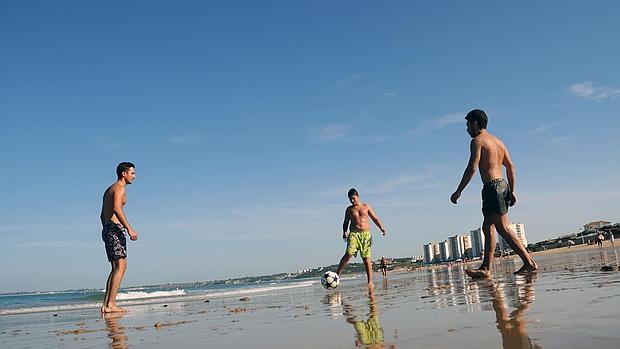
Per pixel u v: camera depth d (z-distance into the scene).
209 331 4.28
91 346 3.88
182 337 4.00
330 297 8.19
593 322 2.56
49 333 5.43
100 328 5.55
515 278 7.53
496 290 5.40
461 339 2.47
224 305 8.78
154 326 5.27
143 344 3.75
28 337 5.14
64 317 8.41
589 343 2.06
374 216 11.30
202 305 9.29
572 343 2.09
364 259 11.03
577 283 5.18
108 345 3.87
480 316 3.26
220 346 3.26
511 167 8.67
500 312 3.35
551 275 7.29
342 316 4.46
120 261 8.27
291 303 7.49
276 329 3.92
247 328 4.24
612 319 2.60
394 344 2.55
